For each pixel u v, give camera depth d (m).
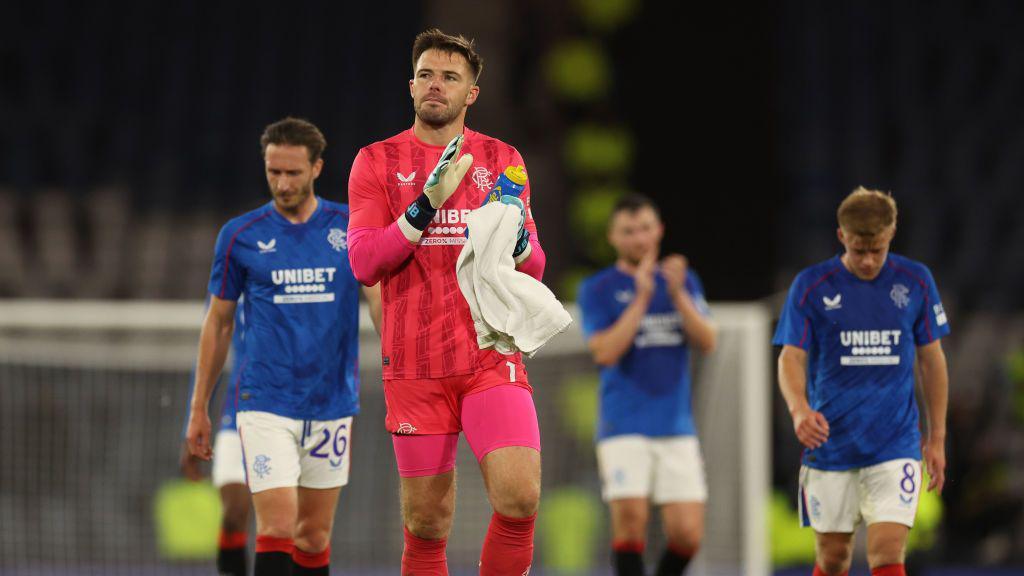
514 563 12.77
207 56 42.69
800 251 39.88
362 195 13.18
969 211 40.75
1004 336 38.16
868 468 16.81
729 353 28.22
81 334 29.97
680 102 35.16
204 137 41.78
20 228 39.53
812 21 42.84
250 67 42.75
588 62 40.59
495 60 41.72
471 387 12.95
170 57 42.53
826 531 17.17
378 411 31.00
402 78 43.09
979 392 36.34
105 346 30.17
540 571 30.44
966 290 39.56
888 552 16.31
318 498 17.25
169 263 39.72
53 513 30.61
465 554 30.08
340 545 31.20
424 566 13.50
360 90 42.88
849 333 16.86
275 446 16.59
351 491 31.11
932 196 41.00
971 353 37.88
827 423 16.91
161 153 41.44
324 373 16.97
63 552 30.70
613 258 39.19
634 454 22.80
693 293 23.61
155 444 30.80
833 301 16.94
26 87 41.72
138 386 30.55
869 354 16.86
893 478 16.61
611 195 39.22
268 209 17.28
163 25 42.81
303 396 16.84
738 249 34.12
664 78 35.38
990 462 31.48
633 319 22.42
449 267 12.98
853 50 42.62
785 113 41.66
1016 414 35.44
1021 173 41.28
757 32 35.44
